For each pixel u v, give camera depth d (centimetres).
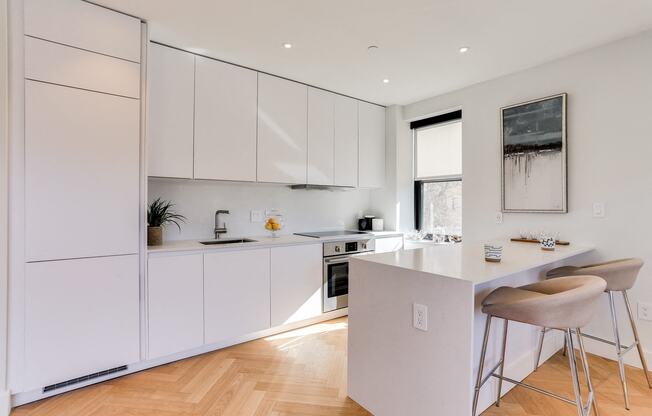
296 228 384
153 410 192
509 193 311
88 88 209
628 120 246
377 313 187
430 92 369
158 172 258
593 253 262
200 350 264
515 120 308
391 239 396
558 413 190
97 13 212
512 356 216
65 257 203
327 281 339
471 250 236
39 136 194
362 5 209
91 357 213
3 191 184
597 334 262
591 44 258
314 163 355
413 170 428
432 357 158
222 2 208
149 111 253
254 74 310
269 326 298
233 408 195
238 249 280
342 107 380
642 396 206
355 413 191
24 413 188
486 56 279
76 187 206
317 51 273
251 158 309
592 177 263
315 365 247
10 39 186
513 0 202
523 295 170
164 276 243
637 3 204
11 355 188
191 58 275
